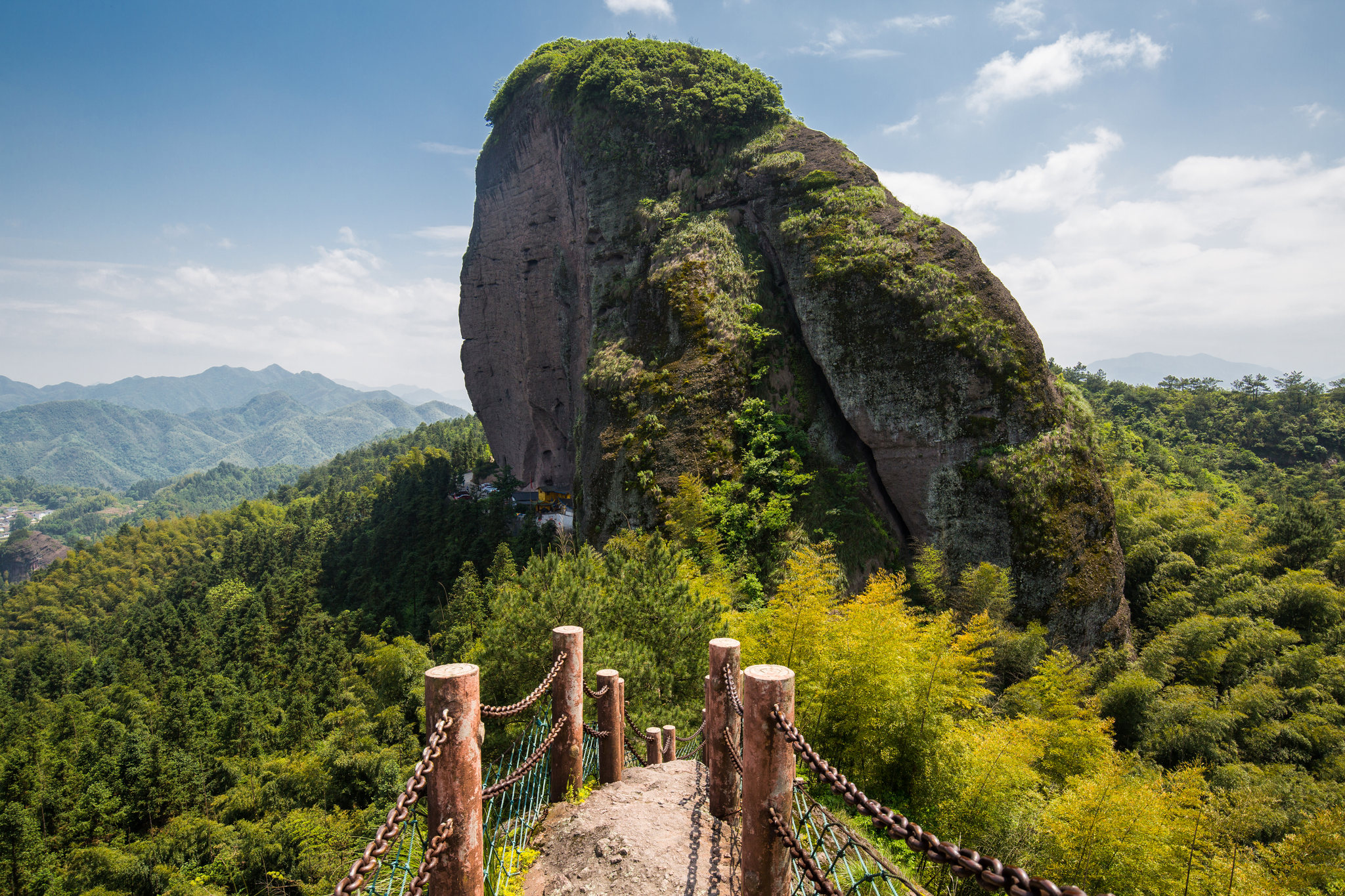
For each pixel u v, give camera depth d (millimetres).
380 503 91375
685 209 43156
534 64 60875
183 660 65938
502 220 66938
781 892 4551
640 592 14914
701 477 34438
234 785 41781
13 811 36469
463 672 3947
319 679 53062
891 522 34625
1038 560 30406
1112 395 105688
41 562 188875
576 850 6090
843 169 39375
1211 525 42906
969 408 31953
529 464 74062
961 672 15688
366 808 34531
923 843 2771
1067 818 12164
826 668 13188
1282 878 14992
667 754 10305
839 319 35156
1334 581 42250
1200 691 29828
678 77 46125
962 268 33688
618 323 42938
